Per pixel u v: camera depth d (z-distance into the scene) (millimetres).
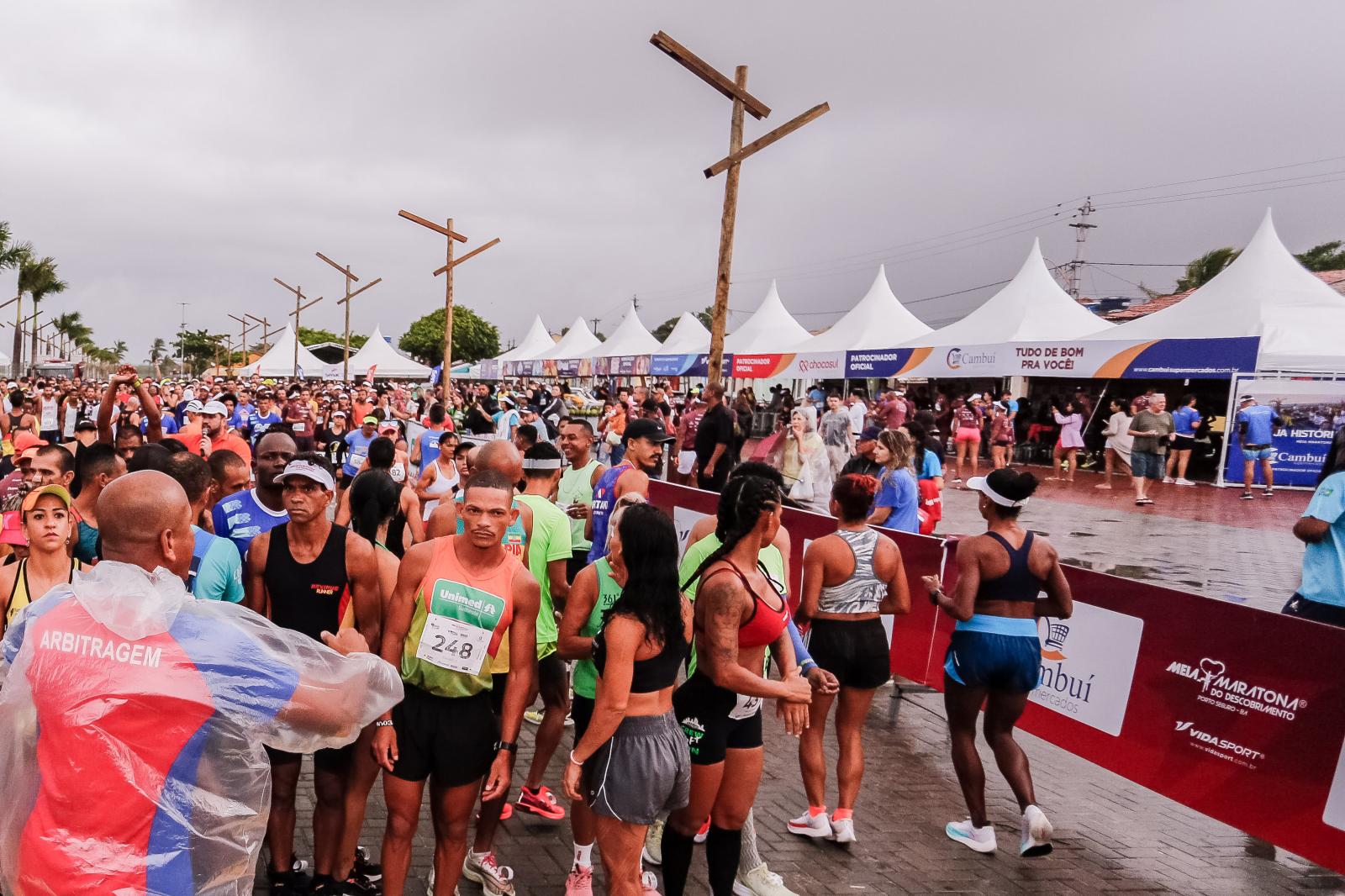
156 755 2131
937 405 29297
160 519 2303
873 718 6461
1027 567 4395
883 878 4168
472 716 3395
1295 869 4410
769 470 3738
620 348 35875
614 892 3338
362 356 55219
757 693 3363
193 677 2174
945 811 4945
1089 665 5176
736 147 10734
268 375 55938
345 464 10828
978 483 4523
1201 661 4598
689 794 3471
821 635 4527
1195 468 23922
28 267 63719
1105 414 28016
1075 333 24453
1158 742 4766
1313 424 20297
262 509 4711
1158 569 11367
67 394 20594
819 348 29234
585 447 6629
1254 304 21047
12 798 2160
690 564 4211
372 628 3734
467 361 101062
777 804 4945
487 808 3822
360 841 4262
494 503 3289
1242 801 4352
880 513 6770
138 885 2100
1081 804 5133
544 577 4684
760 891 3922
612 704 3133
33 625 2197
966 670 4438
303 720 2334
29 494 3553
